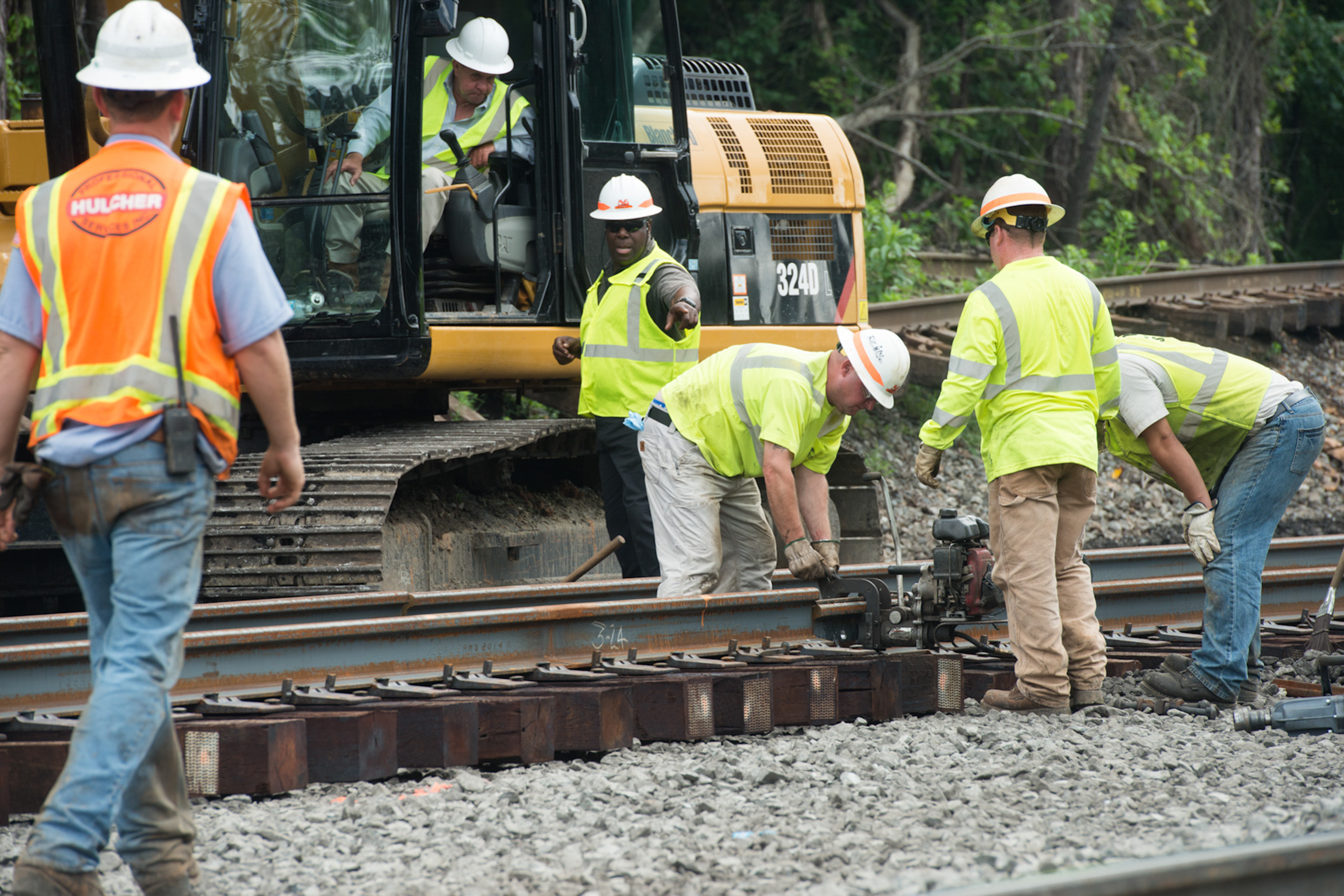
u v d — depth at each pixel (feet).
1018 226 63.62
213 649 55.52
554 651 64.13
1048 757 54.34
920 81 282.97
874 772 51.80
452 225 86.12
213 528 71.15
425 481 90.84
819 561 69.31
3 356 36.70
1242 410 64.59
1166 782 51.42
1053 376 62.34
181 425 35.65
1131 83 291.17
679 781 50.42
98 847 34.99
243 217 37.11
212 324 36.50
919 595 66.69
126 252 36.01
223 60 78.18
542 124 86.84
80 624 59.16
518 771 53.93
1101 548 133.28
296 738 50.47
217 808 47.85
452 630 61.41
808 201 103.45
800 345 102.68
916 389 157.89
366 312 80.33
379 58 79.30
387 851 42.68
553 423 94.27
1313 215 353.72
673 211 92.89
